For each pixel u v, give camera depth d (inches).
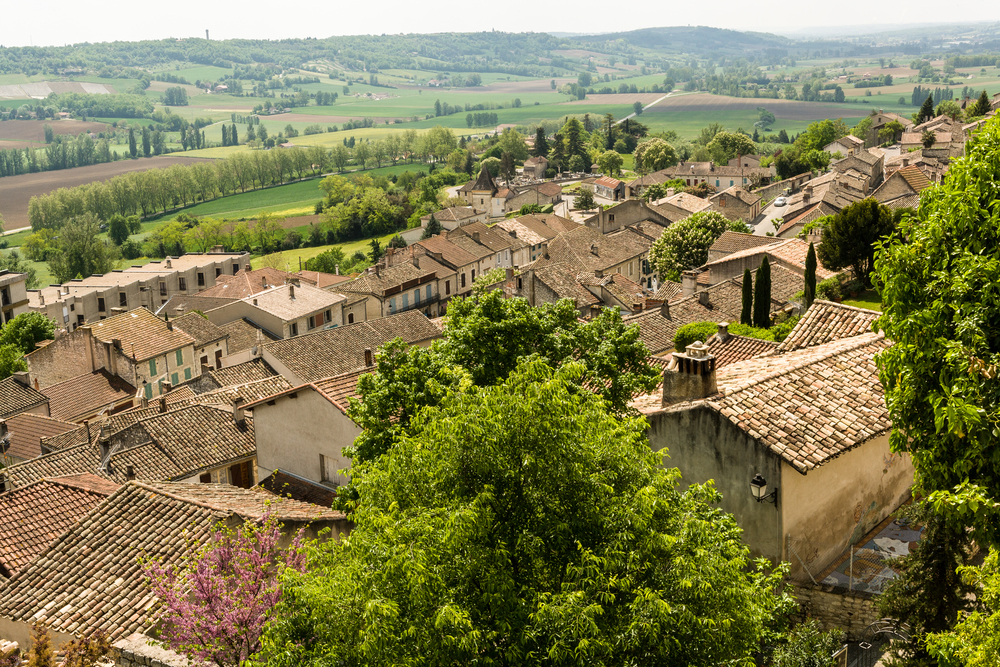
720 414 797.2
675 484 626.8
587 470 531.2
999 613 478.0
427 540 506.0
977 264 636.1
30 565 955.3
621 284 3513.8
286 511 1006.4
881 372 699.4
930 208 729.0
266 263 7244.1
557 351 979.9
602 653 466.3
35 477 1702.8
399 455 578.6
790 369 881.5
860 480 862.5
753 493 765.3
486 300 1005.2
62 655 812.0
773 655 661.9
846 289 2162.9
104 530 972.6
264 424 1390.3
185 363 3272.6
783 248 2792.8
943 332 645.9
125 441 1723.7
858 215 2116.1
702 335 1729.8
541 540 502.6
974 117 6087.6
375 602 478.3
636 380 1002.7
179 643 700.0
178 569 816.3
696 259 3863.2
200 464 1658.5
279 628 570.6
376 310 4276.6
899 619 684.1
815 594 768.9
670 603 496.7
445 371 696.4
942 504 577.9
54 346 3265.3
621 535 507.8
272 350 2618.1
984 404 600.1
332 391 1318.9
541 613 469.4
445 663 475.2
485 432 527.5
